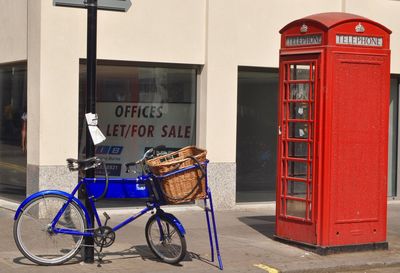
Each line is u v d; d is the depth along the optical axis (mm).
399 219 11742
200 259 8250
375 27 8828
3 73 12539
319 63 8531
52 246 7715
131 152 11750
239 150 12492
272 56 12391
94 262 7898
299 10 12633
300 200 8922
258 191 12688
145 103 11781
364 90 8773
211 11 11766
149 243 8117
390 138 14008
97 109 11430
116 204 11555
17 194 11938
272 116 12750
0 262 7789
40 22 10508
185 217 11250
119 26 11133
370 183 8922
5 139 12383
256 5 12195
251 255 8547
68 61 10703
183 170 7609
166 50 11523
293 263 8180
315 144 8609
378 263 8438
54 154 10648
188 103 12094
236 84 12055
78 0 7605
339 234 8727
